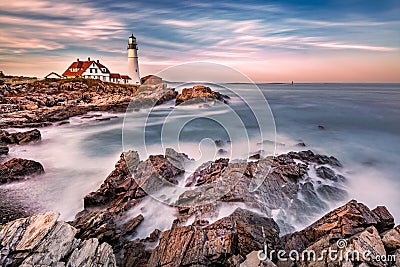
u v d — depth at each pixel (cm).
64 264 473
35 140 1742
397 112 2881
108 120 2514
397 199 1014
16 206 945
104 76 5938
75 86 4247
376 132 2012
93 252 535
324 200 965
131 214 820
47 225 531
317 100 4041
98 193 923
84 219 736
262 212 828
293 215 850
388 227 671
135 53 4925
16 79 5347
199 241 632
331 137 1870
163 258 602
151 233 740
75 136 1919
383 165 1344
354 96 5038
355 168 1302
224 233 664
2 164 1130
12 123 2158
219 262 582
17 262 450
